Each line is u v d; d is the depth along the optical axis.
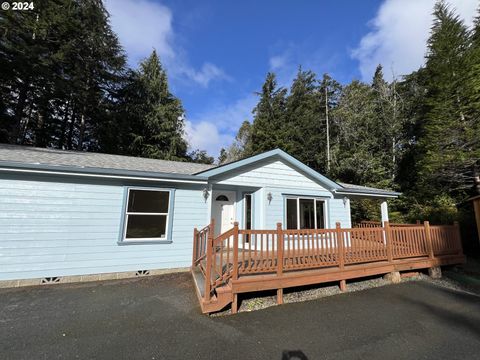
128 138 22.25
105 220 7.19
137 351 3.56
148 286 6.35
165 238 7.84
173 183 8.17
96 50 19.50
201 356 3.50
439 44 16.53
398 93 22.45
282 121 28.41
